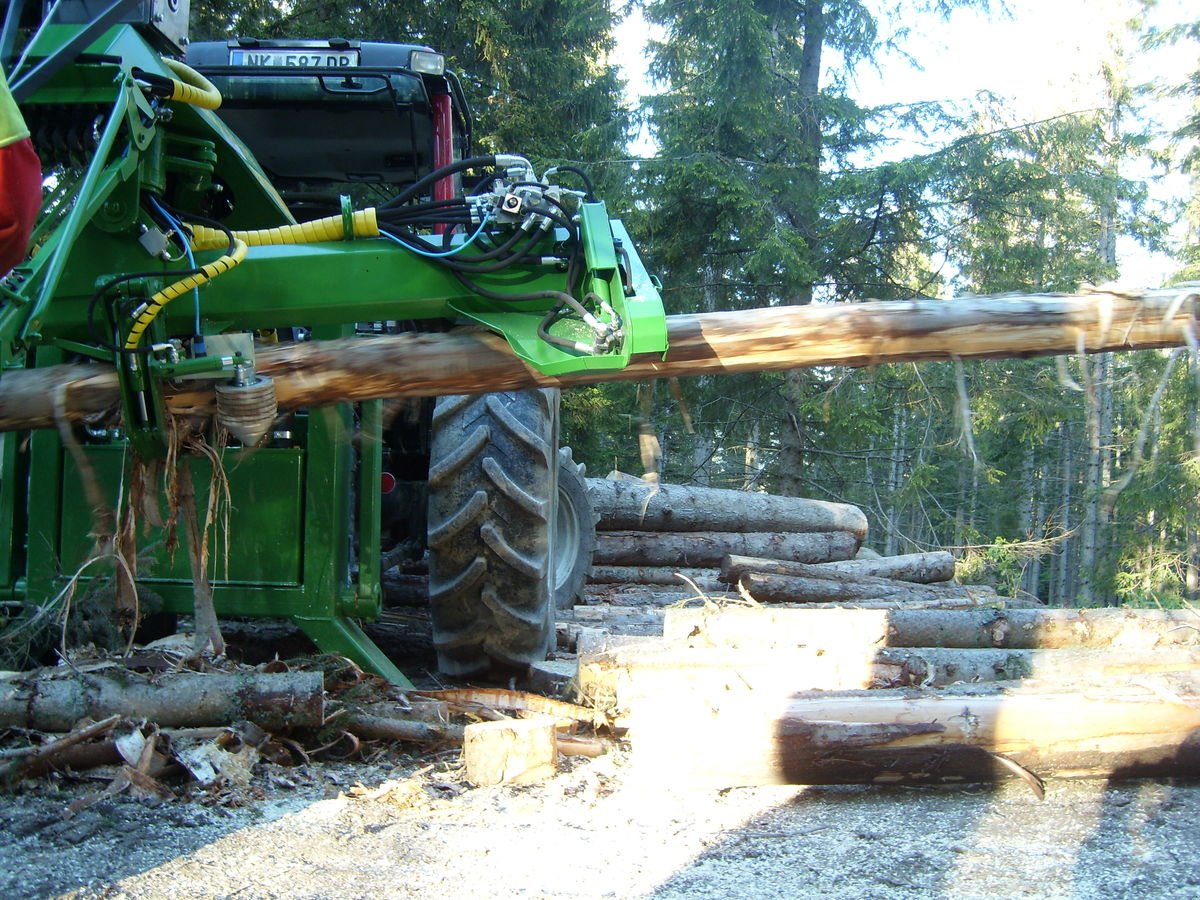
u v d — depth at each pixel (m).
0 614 3.97
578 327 3.12
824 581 7.38
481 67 18.61
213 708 3.25
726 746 3.13
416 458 5.41
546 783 3.25
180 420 3.15
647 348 2.96
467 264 3.16
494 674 4.70
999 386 13.37
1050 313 3.04
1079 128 15.06
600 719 3.72
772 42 14.66
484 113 18.55
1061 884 2.50
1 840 2.63
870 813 3.02
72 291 3.11
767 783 3.17
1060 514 23.88
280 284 3.21
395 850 2.67
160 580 3.98
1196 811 3.04
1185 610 4.77
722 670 3.96
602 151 15.53
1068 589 25.77
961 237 14.33
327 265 3.22
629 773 3.37
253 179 3.59
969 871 2.58
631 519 8.33
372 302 3.22
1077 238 16.38
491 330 3.19
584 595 6.85
